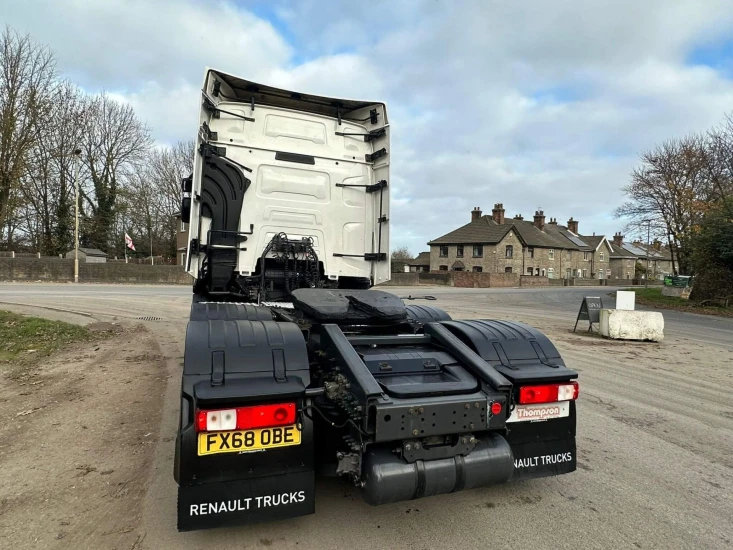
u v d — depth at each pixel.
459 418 2.59
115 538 2.74
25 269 28.66
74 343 8.78
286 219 5.11
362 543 2.73
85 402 5.30
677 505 3.25
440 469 2.54
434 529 2.90
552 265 63.00
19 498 3.20
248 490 2.43
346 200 5.37
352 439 2.66
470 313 16.03
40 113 26.20
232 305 3.99
